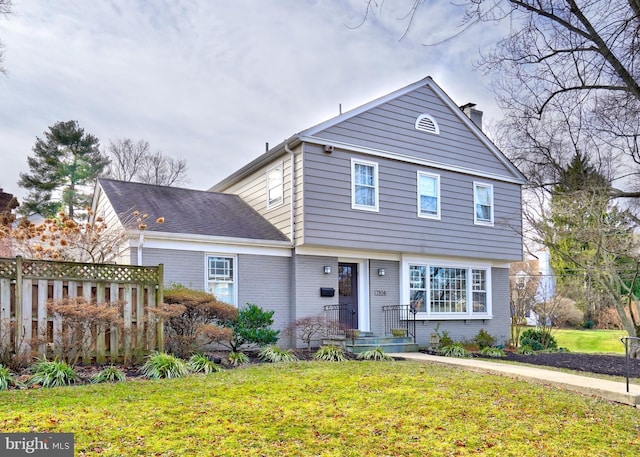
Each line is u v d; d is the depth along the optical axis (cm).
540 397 757
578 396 793
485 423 627
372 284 1464
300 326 1264
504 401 725
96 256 1209
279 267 1344
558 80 537
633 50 441
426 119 1548
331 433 558
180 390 704
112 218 1345
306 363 991
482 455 524
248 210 1545
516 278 2255
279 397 684
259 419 587
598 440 594
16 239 1117
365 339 1323
